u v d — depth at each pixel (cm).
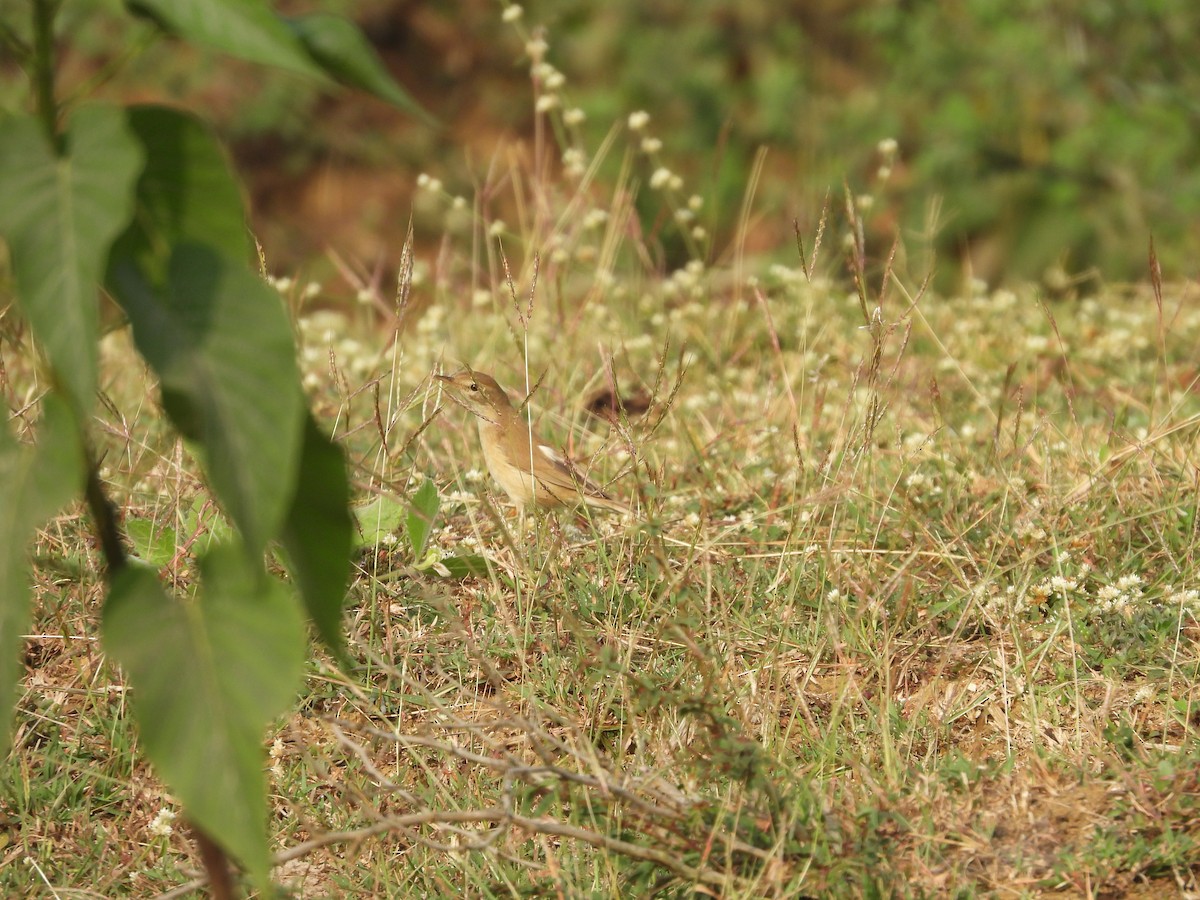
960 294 2295
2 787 708
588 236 1622
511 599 838
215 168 392
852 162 2594
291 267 2589
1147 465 961
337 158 2697
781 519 917
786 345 1359
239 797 383
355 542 840
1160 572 852
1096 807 637
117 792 714
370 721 745
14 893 655
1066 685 738
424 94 2805
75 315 346
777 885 556
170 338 372
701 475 998
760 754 596
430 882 643
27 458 380
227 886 442
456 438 1120
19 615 374
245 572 398
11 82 2133
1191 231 2447
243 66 2683
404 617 823
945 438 1028
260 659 391
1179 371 1270
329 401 1169
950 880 598
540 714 718
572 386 1196
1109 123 2561
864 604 773
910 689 763
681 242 2138
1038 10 2672
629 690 708
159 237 395
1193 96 2611
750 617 802
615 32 2747
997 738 714
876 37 2736
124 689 754
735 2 2745
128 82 2641
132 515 900
